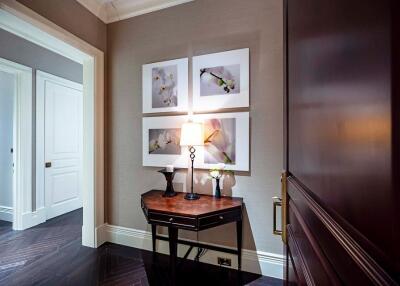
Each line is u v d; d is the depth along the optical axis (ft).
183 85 7.45
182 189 7.50
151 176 8.00
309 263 2.21
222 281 6.24
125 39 8.32
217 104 6.99
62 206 11.84
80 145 13.00
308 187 2.21
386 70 1.03
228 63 6.86
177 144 7.55
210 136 7.06
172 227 5.63
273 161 6.45
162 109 7.73
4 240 8.72
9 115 10.48
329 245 1.69
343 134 1.45
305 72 2.29
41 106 10.67
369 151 1.16
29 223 10.00
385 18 1.04
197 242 7.22
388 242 1.01
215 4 7.07
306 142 2.27
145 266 6.98
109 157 8.61
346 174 1.40
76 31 7.34
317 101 1.93
